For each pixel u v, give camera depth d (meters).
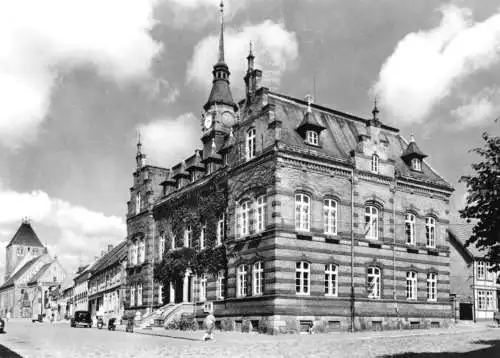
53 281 143.38
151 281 56.97
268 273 37.59
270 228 37.94
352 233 41.16
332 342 29.50
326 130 44.00
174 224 53.03
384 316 41.75
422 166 49.16
